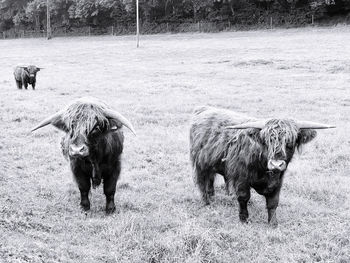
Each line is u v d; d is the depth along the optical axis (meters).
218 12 52.34
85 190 6.11
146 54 30.91
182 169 7.87
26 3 71.56
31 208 6.01
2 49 42.81
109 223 5.77
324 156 8.46
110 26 60.06
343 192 7.00
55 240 5.35
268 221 6.01
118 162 6.16
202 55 28.28
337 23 43.34
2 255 4.84
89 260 5.02
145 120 11.02
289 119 5.51
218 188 7.25
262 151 5.55
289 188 7.18
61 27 65.81
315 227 5.96
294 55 24.83
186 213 6.12
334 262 5.24
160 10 57.38
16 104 12.67
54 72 22.59
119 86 16.97
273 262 5.22
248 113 11.79
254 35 42.03
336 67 20.16
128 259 5.11
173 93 15.21
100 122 5.54
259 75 19.34
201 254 5.14
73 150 5.39
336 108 12.32
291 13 47.84
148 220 5.87
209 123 6.52
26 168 7.57
